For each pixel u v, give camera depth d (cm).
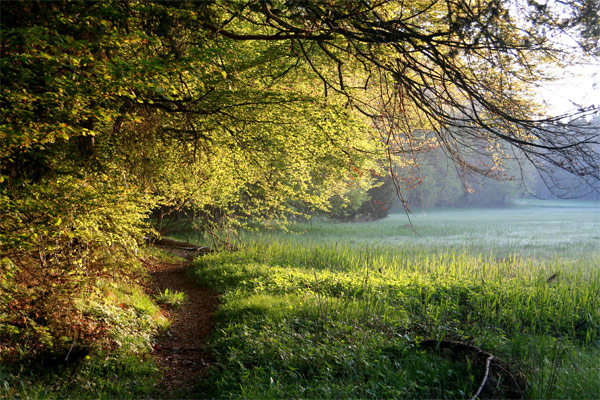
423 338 691
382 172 991
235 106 879
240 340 695
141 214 980
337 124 951
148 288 1130
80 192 607
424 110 604
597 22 508
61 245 671
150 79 536
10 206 500
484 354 593
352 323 762
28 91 511
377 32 572
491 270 1248
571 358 625
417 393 523
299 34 628
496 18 524
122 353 621
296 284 1062
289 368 591
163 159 1007
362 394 517
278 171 1133
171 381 596
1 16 452
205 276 1289
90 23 514
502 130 591
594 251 1931
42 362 552
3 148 488
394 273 1262
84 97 530
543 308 877
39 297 610
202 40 653
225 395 533
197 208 1733
